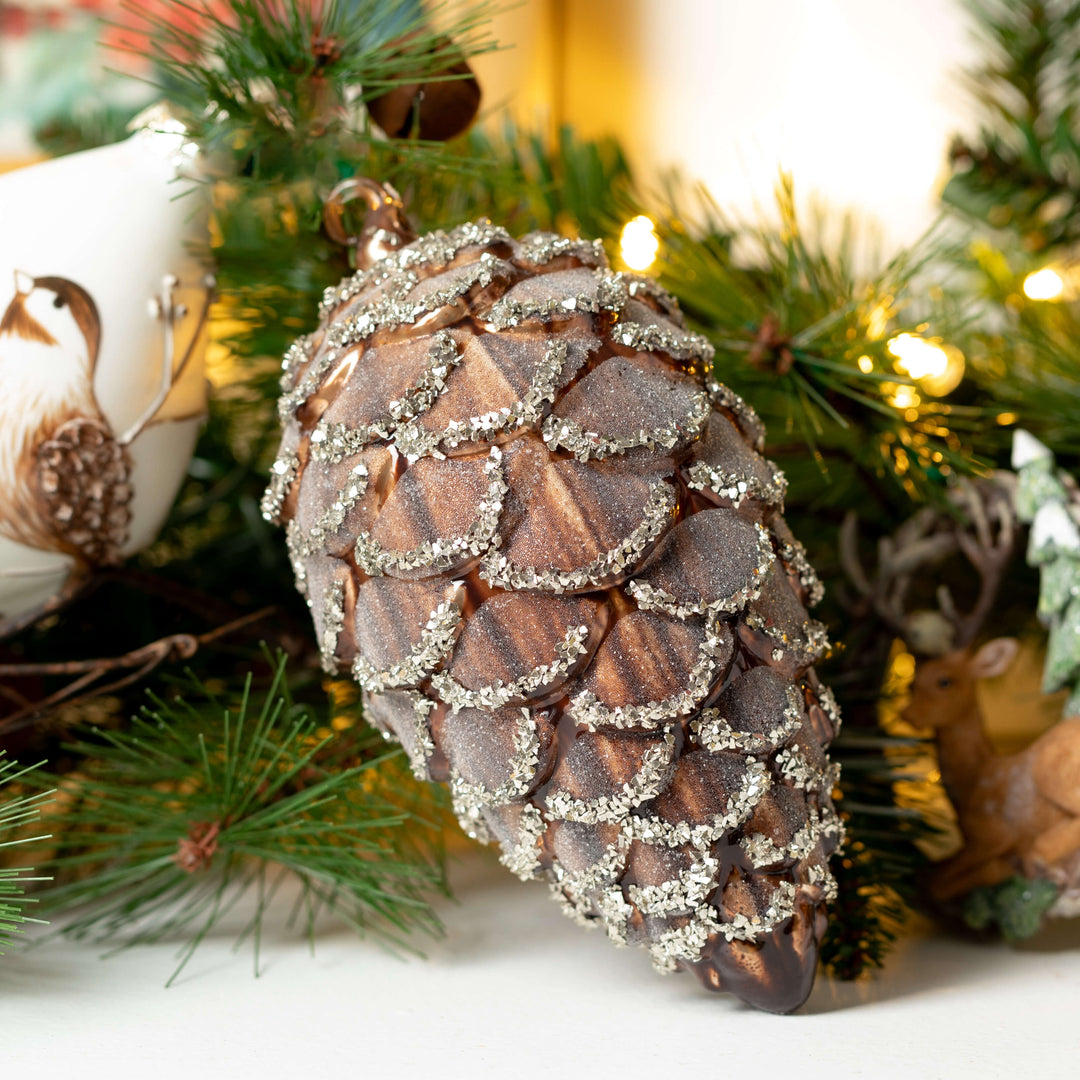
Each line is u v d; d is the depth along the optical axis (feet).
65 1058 1.05
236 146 1.31
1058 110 1.98
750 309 1.44
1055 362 1.55
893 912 1.26
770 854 1.07
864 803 1.36
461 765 1.08
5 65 1.98
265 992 1.15
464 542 1.04
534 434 1.05
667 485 1.06
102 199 1.23
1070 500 1.29
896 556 1.36
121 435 1.24
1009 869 1.24
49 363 1.20
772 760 1.07
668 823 1.05
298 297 1.44
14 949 1.22
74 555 1.26
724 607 1.05
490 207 1.54
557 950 1.23
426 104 1.34
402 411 1.06
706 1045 1.06
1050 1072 1.02
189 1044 1.07
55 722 1.43
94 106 1.88
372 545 1.07
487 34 1.33
